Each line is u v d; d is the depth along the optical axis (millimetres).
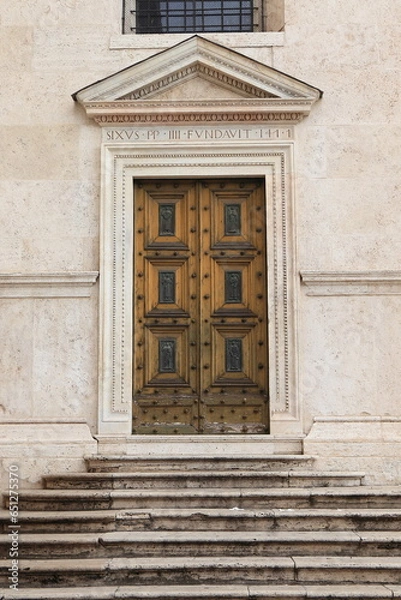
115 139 11984
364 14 12164
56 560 9117
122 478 10578
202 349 11883
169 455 11117
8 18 12250
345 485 10719
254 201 12078
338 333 11594
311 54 12102
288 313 11617
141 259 12023
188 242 12062
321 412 11469
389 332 11594
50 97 12086
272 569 8797
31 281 11688
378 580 8742
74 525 9664
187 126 11977
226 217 12086
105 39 12203
